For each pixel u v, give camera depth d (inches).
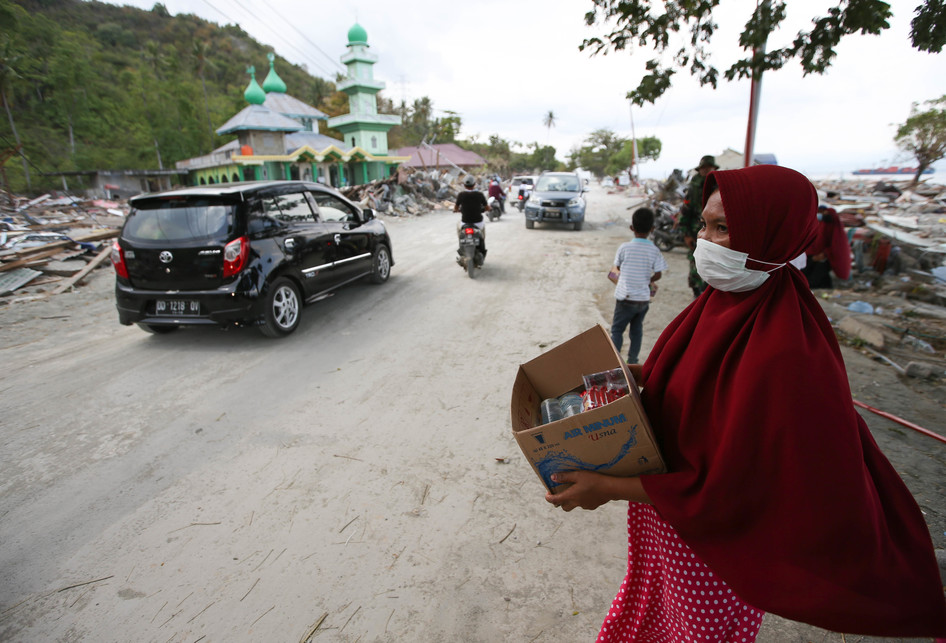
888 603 39.8
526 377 67.1
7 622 87.4
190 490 121.2
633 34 172.9
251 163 1371.8
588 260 392.5
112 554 102.1
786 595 40.4
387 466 130.0
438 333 228.2
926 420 147.7
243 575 96.5
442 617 87.2
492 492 119.8
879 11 142.7
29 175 1485.0
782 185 44.3
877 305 253.8
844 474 37.9
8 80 1537.9
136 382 179.0
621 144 3806.6
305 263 233.6
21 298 279.3
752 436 40.6
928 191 674.8
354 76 1672.0
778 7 157.4
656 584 56.9
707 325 49.4
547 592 92.0
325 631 84.9
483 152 3474.4
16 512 114.2
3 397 167.6
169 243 198.8
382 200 730.2
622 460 50.1
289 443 140.7
